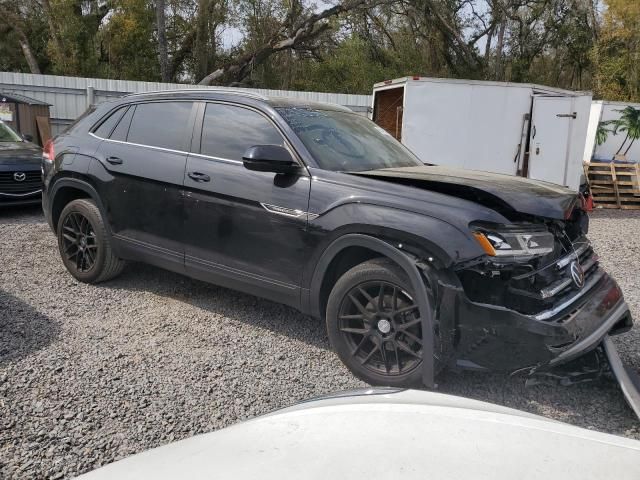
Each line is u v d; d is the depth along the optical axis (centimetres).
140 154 463
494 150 1087
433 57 2998
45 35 2823
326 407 186
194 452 159
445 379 357
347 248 354
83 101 1513
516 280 311
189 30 2877
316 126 419
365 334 345
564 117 1088
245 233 396
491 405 206
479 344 304
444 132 1066
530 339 296
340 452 145
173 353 387
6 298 472
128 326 430
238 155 414
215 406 320
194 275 436
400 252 321
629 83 2755
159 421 302
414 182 348
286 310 476
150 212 452
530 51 3275
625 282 620
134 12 2605
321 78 2845
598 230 1002
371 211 338
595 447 147
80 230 513
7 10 2761
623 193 1388
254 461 145
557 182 1109
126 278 541
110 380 344
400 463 137
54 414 304
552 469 134
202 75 2856
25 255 611
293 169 380
